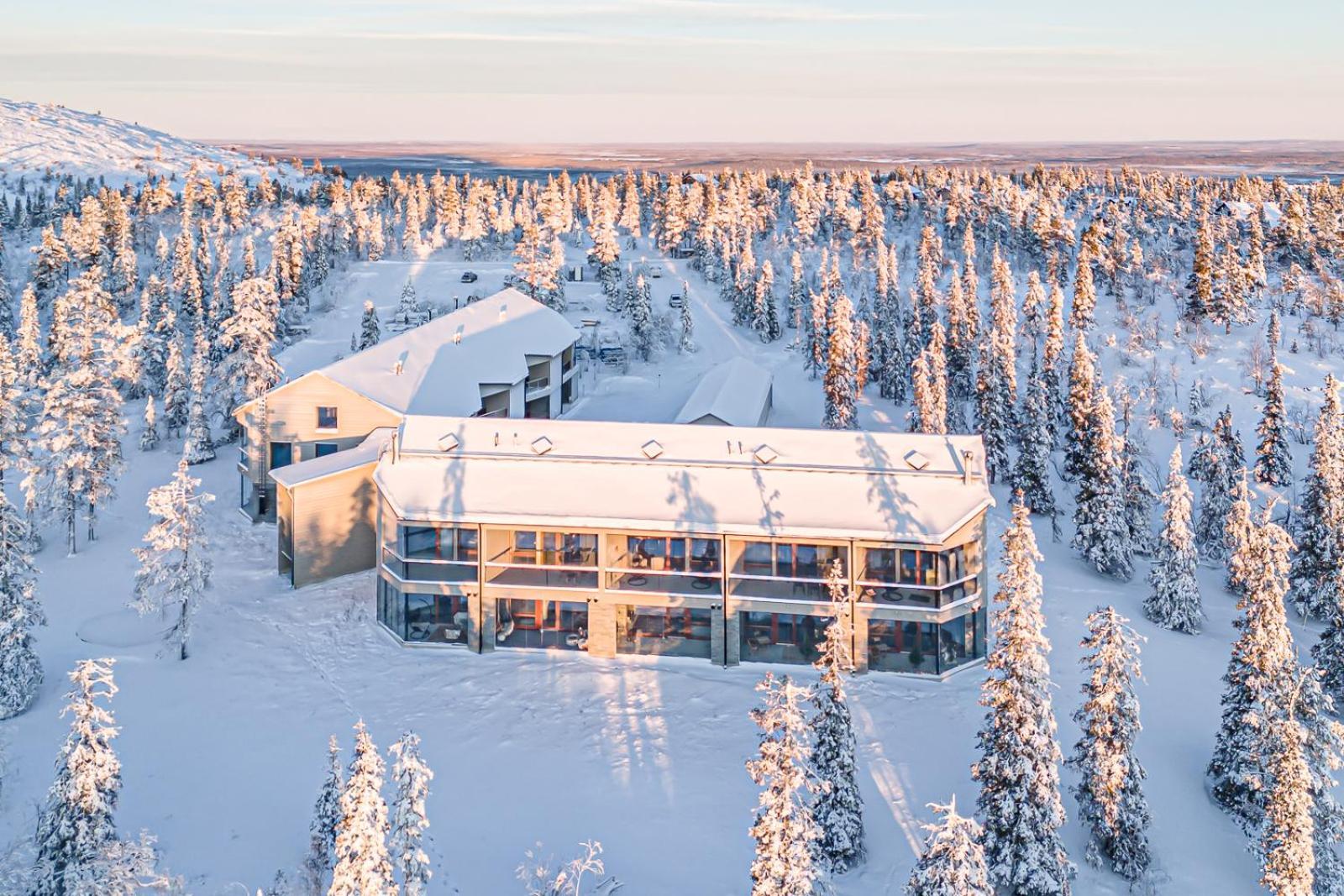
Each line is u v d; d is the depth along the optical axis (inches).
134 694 1462.8
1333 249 5137.8
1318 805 1158.3
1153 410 3336.6
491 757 1326.3
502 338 2960.1
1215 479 2343.8
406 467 1696.6
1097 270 5044.3
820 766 1130.0
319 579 1849.2
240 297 2536.9
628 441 1733.5
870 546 1546.5
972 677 1545.3
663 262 6053.2
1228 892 1117.7
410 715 1429.6
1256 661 1259.2
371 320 4010.8
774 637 1592.0
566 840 1159.6
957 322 3740.2
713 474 1660.9
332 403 2171.5
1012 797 1073.5
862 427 3383.4
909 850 1145.4
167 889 971.9
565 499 1616.6
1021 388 3604.8
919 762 1315.2
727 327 4667.8
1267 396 2763.3
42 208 6688.0
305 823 1176.2
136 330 2554.1
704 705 1457.9
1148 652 1713.8
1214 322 4259.4
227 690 1487.5
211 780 1262.3
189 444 2684.5
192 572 1561.3
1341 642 1596.9
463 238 6141.7
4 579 1414.9
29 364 3341.5
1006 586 1099.3
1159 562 1883.6
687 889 1073.5
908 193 7160.4
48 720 1397.6
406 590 1610.5
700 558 1609.3
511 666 1573.6
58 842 969.5
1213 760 1315.2
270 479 2181.3
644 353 4131.4
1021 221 5861.2
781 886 873.5
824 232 6333.7
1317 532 1968.5
